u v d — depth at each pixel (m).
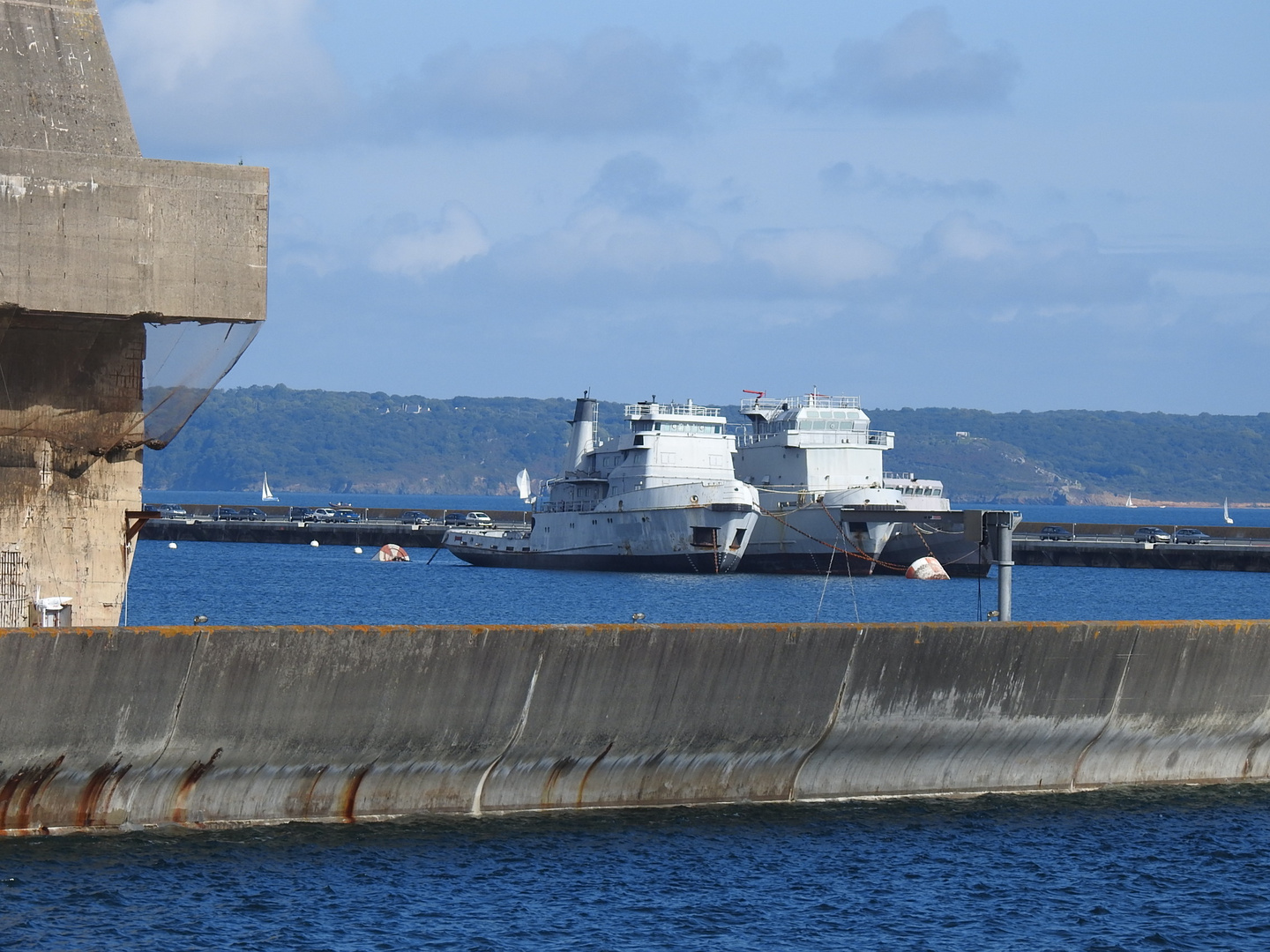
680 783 92.44
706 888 81.38
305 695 81.62
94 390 100.00
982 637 94.19
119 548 101.56
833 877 83.81
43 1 103.44
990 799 98.06
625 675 87.81
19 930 71.06
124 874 77.06
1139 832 93.06
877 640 92.00
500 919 76.00
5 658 74.69
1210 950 75.56
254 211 95.50
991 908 80.31
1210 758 103.69
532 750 87.56
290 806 84.56
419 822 86.62
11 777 77.75
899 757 96.00
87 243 91.69
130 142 104.25
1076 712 97.88
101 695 77.25
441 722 84.81
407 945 72.38
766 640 90.06
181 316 94.31
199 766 81.31
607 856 84.69
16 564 98.94
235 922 73.62
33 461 99.31
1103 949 75.44
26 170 90.06
